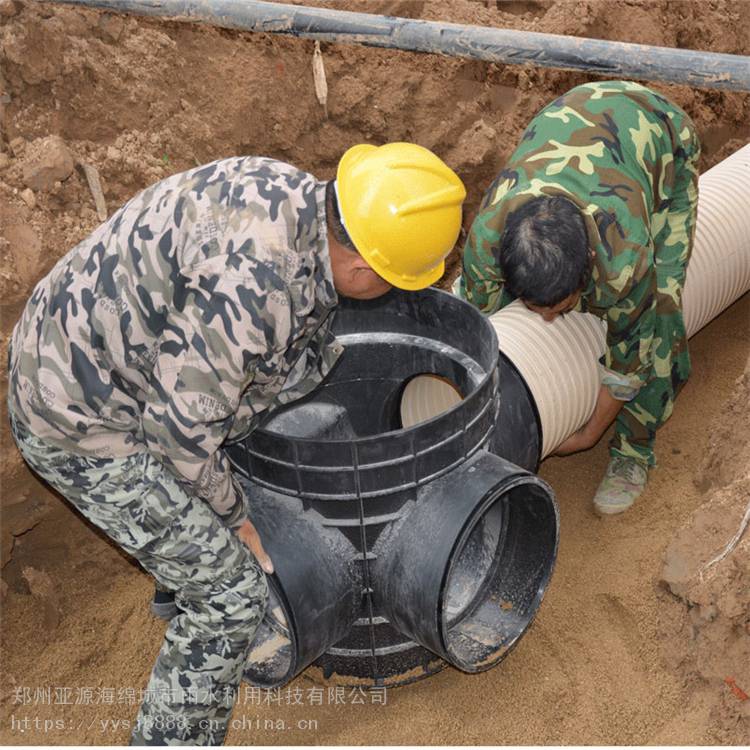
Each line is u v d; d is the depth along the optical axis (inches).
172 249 95.7
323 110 203.3
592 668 143.7
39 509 157.1
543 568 140.9
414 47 136.7
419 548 120.3
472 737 136.9
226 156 191.9
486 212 133.3
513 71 213.0
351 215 97.3
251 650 137.4
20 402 106.3
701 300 180.4
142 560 116.0
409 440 115.0
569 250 118.8
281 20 144.3
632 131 138.9
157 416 96.6
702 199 188.5
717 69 116.0
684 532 147.9
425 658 140.7
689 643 139.9
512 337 148.3
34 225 158.6
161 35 186.9
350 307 145.2
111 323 99.6
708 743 130.0
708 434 182.1
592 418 153.9
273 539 120.7
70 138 173.5
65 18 172.9
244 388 98.3
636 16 220.7
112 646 152.6
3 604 156.5
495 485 120.3
